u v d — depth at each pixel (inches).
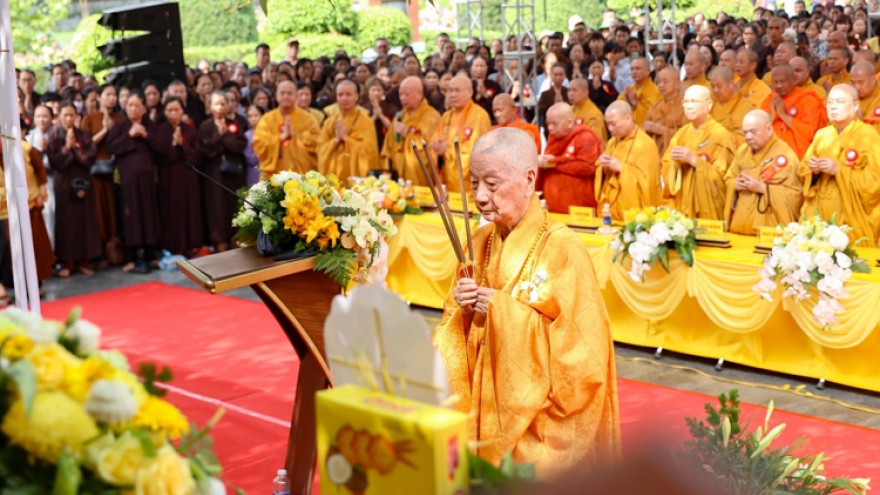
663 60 568.7
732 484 106.3
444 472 56.3
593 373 117.8
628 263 279.6
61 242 407.5
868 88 350.9
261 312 339.3
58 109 429.1
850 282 238.1
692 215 319.6
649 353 286.7
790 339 258.7
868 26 642.2
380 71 553.3
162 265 420.2
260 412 237.9
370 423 58.3
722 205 315.0
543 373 118.0
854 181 284.8
